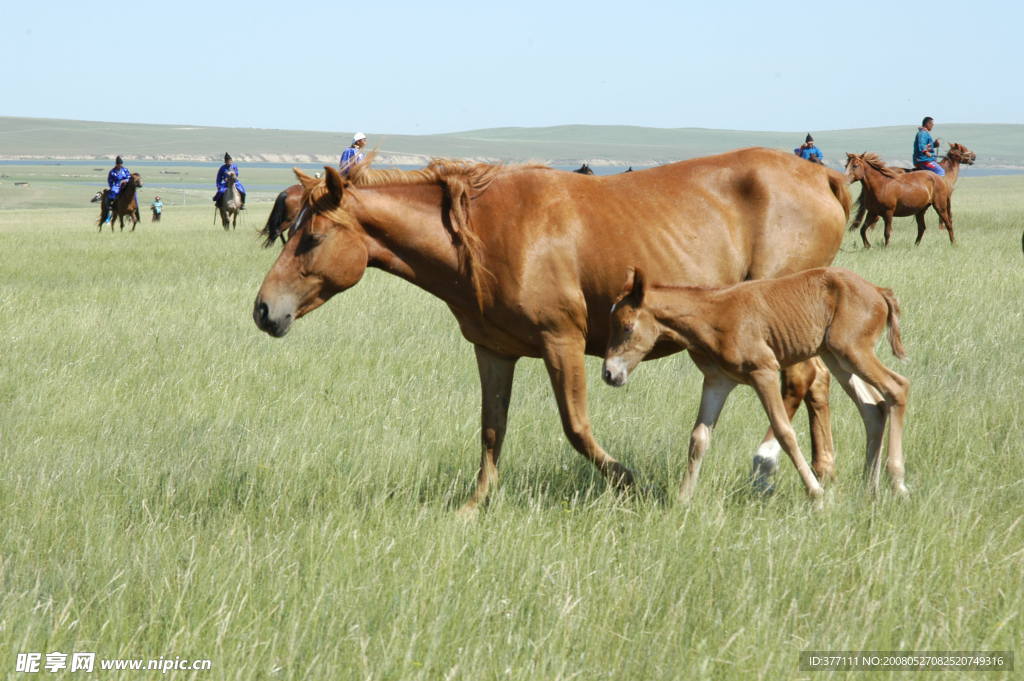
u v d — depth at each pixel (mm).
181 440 9453
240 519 7258
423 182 7918
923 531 6531
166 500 7656
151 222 53719
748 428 9641
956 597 5711
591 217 7918
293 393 11219
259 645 5266
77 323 14938
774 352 7750
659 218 8148
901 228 35406
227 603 5715
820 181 8891
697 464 7812
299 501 7934
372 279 21953
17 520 7199
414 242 7797
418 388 11453
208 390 11258
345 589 5863
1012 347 12688
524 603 5816
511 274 7719
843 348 7668
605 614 5613
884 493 7441
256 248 30875
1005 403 9773
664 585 5953
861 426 9695
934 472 8102
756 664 5066
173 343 13844
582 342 7969
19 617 5531
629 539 6762
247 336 14594
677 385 11422
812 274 7723
